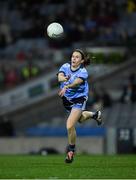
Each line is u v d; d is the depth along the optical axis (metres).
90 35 91.44
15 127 81.56
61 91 33.84
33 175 28.48
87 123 75.94
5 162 37.59
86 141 71.00
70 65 34.75
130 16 94.25
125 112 77.50
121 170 30.89
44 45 92.44
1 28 96.75
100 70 85.19
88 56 34.56
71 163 35.62
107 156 47.06
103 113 77.69
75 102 34.56
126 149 69.75
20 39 95.19
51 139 71.88
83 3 96.38
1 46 94.12
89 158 42.25
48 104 82.19
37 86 84.50
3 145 72.12
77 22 92.81
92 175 28.42
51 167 33.00
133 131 69.88
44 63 88.25
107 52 87.38
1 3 101.69
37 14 97.00
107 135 70.81
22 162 37.47
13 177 27.67
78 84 34.03
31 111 82.12
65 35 91.31
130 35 91.12
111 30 91.94
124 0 95.44
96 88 83.31
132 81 80.88
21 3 99.69
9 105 83.81
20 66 88.56
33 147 72.00
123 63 85.50
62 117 81.75
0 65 89.00
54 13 96.19
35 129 77.12
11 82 87.50
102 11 94.12
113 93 82.62
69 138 34.50
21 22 97.88
